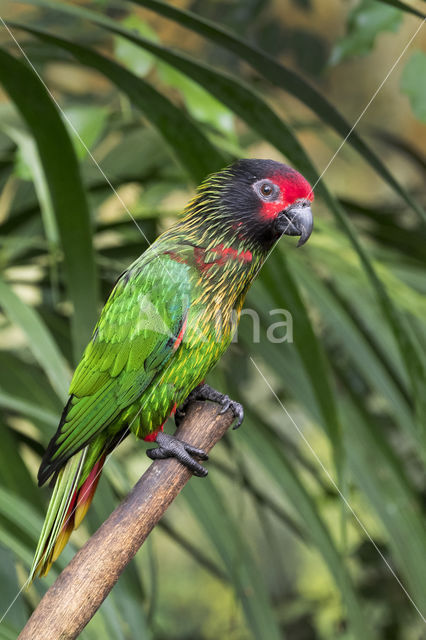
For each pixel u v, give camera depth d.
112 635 3.68
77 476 3.89
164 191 6.02
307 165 3.72
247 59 3.72
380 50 10.84
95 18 3.73
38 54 6.09
